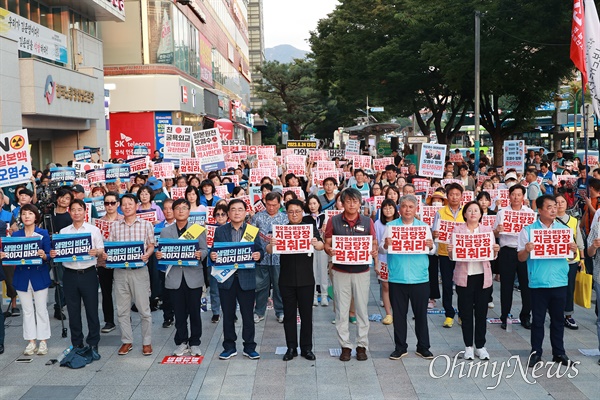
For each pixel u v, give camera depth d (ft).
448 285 32.99
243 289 28.07
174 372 26.91
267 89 259.80
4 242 28.30
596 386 24.71
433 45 98.27
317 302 38.40
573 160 90.07
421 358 28.27
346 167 65.36
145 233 29.71
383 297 33.88
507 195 45.11
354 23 134.41
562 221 30.60
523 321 32.89
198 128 150.71
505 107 176.24
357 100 170.50
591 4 41.11
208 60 174.81
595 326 33.04
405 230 27.63
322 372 26.61
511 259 32.04
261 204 40.68
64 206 35.91
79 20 96.78
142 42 122.52
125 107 122.11
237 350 29.71
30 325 29.30
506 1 88.12
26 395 24.52
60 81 82.84
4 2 77.10
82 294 28.66
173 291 28.55
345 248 27.14
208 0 175.42
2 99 69.41
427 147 54.49
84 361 27.76
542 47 88.17
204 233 28.66
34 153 90.12
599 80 40.83
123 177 54.03
